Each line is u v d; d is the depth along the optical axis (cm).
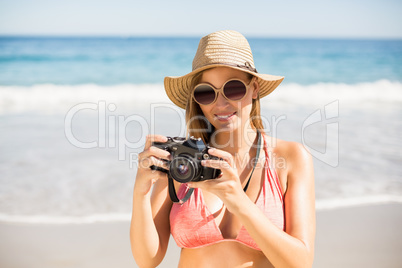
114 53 4044
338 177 735
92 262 489
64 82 2191
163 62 3334
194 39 7906
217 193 192
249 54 231
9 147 907
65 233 554
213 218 224
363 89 1858
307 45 6084
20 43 5872
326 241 536
